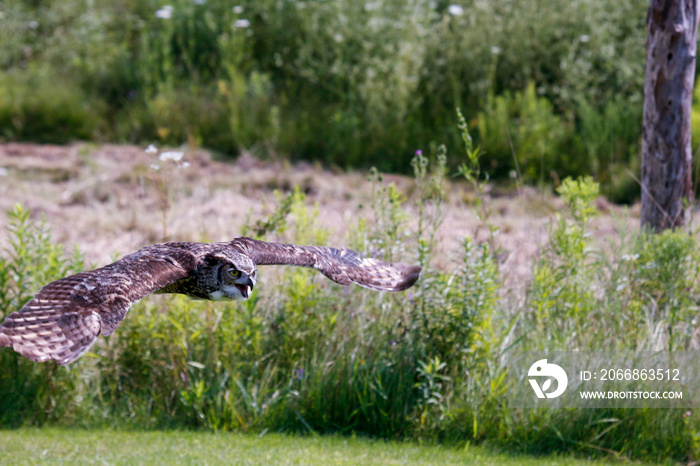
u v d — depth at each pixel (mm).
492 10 36375
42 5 41281
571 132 32875
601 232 25703
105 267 7621
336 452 15180
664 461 15461
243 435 16109
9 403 16672
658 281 17406
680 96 19672
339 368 16859
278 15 37250
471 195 29250
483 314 16625
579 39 35094
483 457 15188
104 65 37750
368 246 18109
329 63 35938
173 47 38312
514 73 35375
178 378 17109
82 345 6637
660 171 19938
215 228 25547
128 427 16406
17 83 36500
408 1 37000
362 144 33469
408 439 16062
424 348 16547
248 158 32562
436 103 35031
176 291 8617
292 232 20609
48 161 31938
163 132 32844
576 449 15836
